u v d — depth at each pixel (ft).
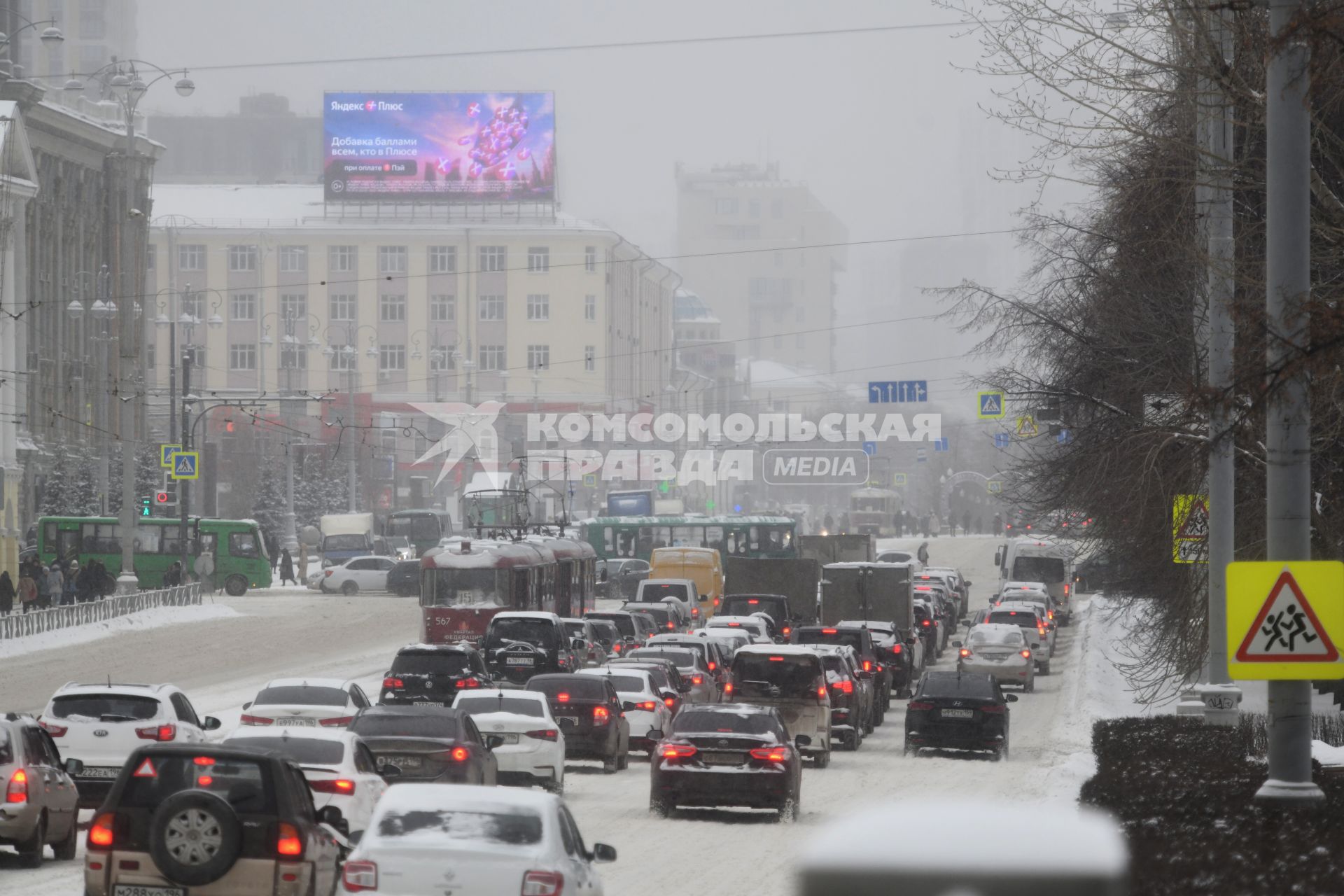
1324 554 270.67
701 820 238.68
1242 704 368.27
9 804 178.09
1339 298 156.66
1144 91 203.31
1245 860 149.28
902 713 458.09
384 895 115.44
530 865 115.75
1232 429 156.66
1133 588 394.52
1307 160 150.71
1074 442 353.92
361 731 222.48
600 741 300.40
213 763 132.77
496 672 393.09
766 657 317.83
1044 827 50.42
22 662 499.92
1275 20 150.92
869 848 48.96
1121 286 324.19
